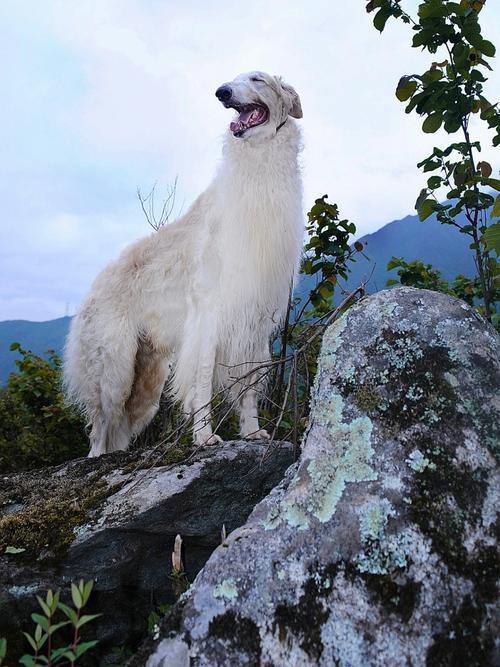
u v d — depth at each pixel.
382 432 2.04
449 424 2.02
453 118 4.07
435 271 6.20
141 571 3.01
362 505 1.89
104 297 5.29
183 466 3.26
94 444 5.41
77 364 5.45
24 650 2.66
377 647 1.68
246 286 4.24
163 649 1.79
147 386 5.45
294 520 1.93
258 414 4.89
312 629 1.73
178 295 4.95
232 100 4.14
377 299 2.35
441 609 1.72
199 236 4.73
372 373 2.17
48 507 3.06
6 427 7.02
